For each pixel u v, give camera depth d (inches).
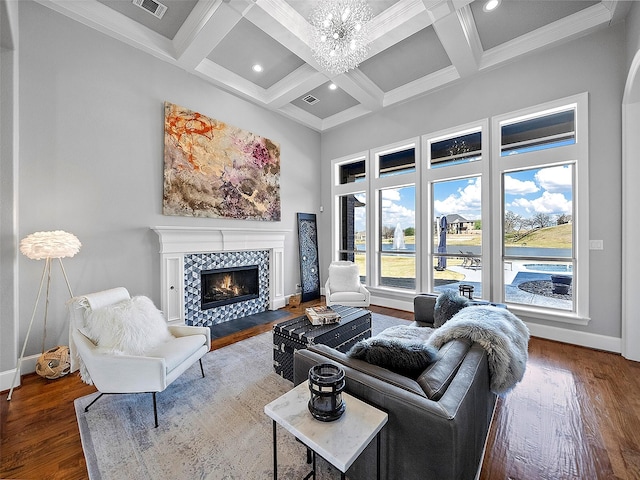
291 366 96.7
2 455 64.1
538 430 71.7
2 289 92.4
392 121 192.9
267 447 66.1
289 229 204.7
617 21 116.2
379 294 201.9
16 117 95.7
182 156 146.4
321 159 236.2
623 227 114.3
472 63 142.5
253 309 181.6
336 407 45.4
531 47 133.1
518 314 142.3
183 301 144.1
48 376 97.0
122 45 126.4
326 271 234.2
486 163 152.8
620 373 100.7
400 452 45.3
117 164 124.9
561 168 135.6
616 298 119.1
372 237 205.3
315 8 115.6
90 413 79.3
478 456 56.6
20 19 100.7
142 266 132.6
